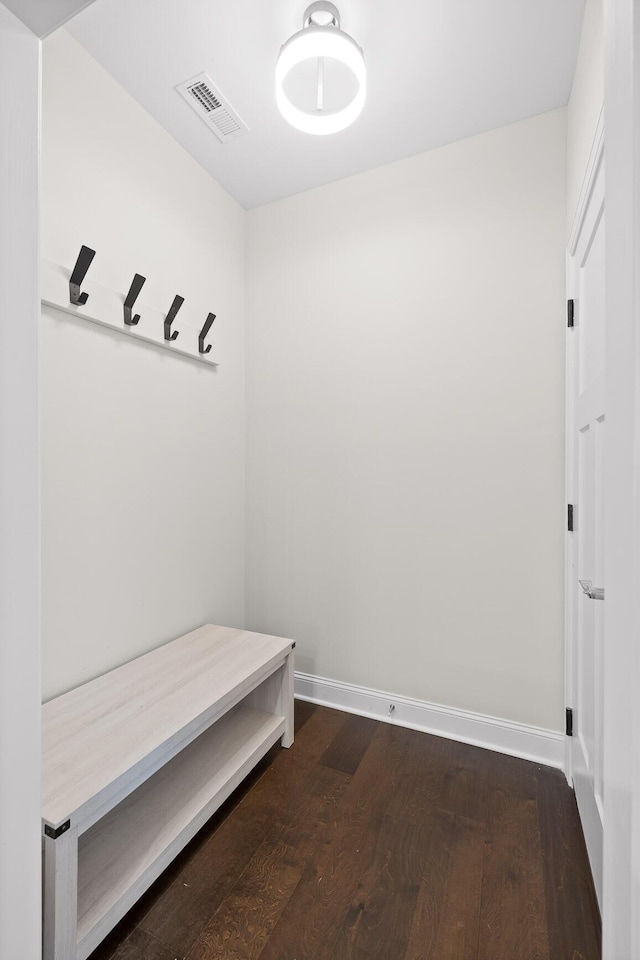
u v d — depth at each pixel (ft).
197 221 7.08
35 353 2.10
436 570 6.75
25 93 2.03
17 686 2.02
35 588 2.10
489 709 6.39
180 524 6.77
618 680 1.86
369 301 7.23
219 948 3.60
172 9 4.73
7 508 1.98
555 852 4.55
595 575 4.29
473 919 3.85
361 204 7.29
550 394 6.05
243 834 4.75
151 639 6.20
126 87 5.71
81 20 4.86
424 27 4.88
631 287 1.72
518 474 6.23
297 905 3.96
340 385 7.47
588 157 4.53
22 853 2.04
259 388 8.18
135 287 5.53
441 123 6.25
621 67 1.86
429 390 6.79
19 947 2.02
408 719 6.87
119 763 3.73
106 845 4.05
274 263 8.04
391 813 5.06
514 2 4.63
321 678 7.61
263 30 4.94
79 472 5.19
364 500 7.28
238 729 5.91
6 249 1.96
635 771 1.65
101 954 3.54
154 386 6.28
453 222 6.62
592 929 3.77
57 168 4.91
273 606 8.06
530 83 5.60
